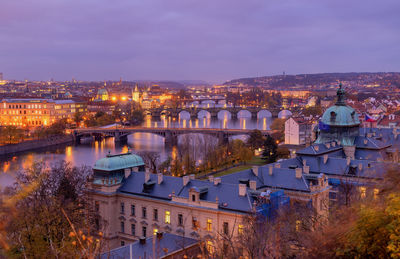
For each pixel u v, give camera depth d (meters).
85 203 137.00
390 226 33.41
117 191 139.00
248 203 111.25
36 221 97.94
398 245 32.19
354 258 34.81
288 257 55.47
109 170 140.50
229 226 111.19
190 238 112.69
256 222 81.75
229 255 60.44
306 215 84.81
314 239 42.25
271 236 65.75
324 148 172.00
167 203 124.94
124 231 137.50
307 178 132.00
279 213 91.25
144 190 133.88
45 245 93.12
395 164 42.25
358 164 152.38
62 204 121.06
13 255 69.44
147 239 107.50
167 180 134.25
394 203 34.19
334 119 186.88
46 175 155.75
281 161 160.62
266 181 137.75
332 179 149.00
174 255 99.12
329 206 98.31
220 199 116.81
